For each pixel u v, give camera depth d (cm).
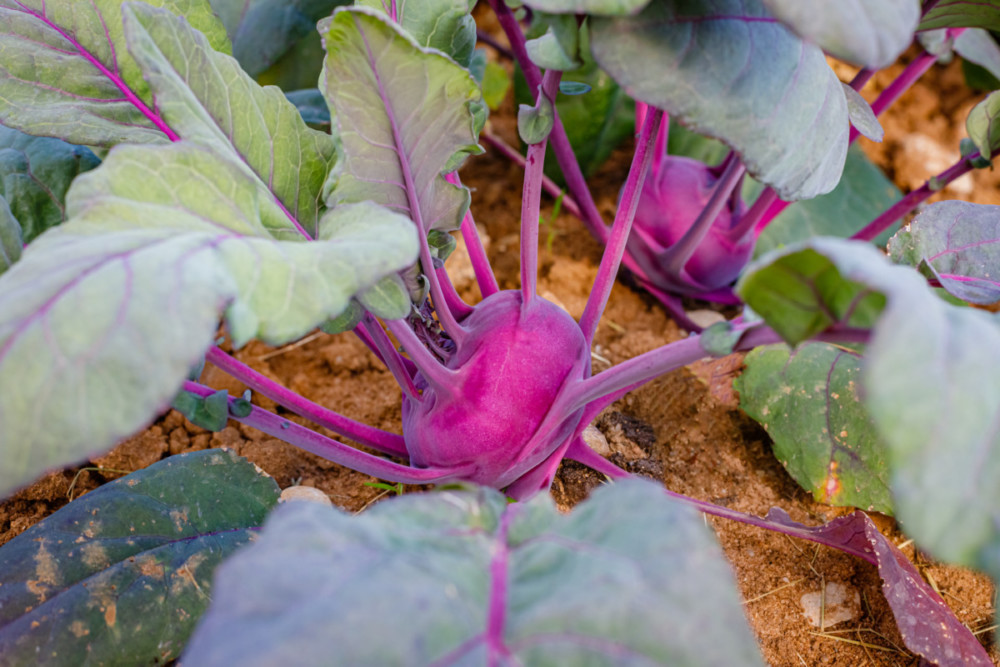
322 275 37
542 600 34
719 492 55
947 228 49
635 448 56
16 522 52
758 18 40
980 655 47
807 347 55
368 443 51
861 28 36
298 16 62
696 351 40
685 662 33
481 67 60
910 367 33
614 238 48
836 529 50
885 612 51
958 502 33
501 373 45
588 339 50
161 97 40
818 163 42
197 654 33
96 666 43
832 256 35
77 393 34
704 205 60
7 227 43
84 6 48
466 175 72
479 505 38
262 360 60
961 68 78
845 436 53
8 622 43
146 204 38
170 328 35
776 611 51
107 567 45
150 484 48
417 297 47
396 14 48
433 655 33
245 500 49
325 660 32
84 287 35
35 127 46
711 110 39
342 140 42
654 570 34
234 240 38
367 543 35
